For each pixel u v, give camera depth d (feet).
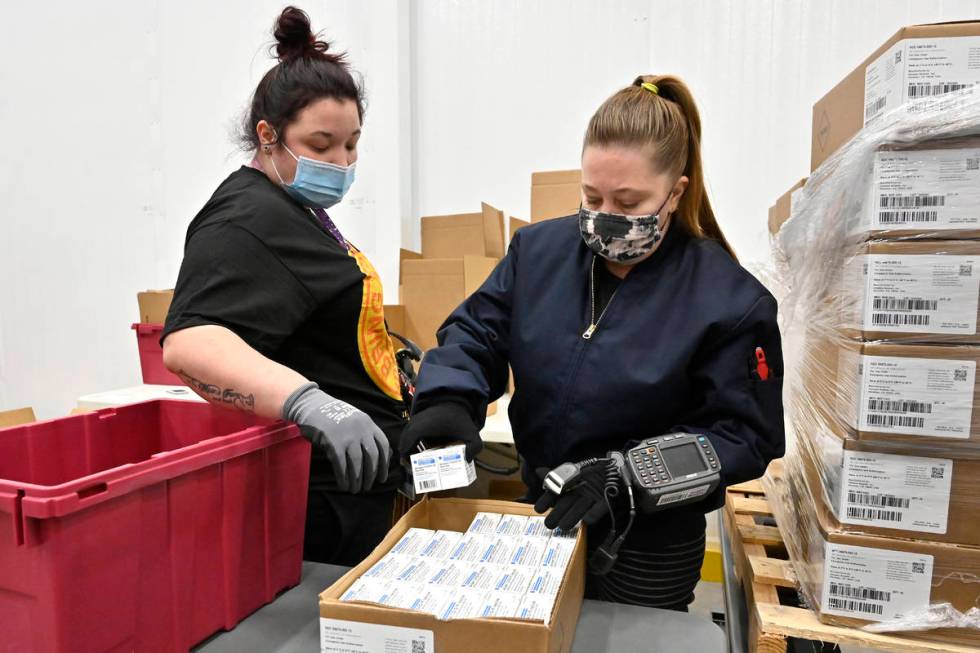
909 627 2.63
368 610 2.01
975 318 2.43
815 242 3.20
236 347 2.84
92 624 1.91
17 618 1.88
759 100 7.08
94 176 9.40
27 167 9.66
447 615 1.98
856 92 2.89
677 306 3.08
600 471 2.77
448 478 2.64
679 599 3.32
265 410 2.73
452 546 2.60
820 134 3.52
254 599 2.67
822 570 2.78
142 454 3.14
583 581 2.81
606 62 7.57
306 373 3.61
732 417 2.94
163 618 2.20
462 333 3.50
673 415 3.14
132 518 2.04
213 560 2.43
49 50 9.26
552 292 3.35
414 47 8.21
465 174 8.29
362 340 3.73
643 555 3.22
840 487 2.71
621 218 2.96
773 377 3.00
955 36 2.32
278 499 2.77
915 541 2.61
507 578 2.30
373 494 3.78
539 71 7.83
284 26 3.61
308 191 3.67
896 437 2.56
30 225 9.80
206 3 8.54
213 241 3.08
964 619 2.57
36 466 2.65
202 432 3.15
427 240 7.50
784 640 2.78
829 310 3.07
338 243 3.89
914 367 2.50
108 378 9.89
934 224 2.43
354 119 3.67
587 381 3.13
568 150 7.88
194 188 9.05
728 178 7.29
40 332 10.05
